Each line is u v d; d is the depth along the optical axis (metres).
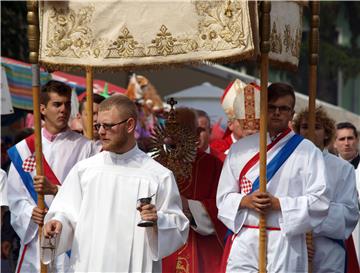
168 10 10.37
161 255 9.47
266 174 10.44
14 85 17.19
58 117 11.90
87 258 9.63
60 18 10.67
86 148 12.08
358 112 42.44
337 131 14.09
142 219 9.20
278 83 10.60
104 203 9.68
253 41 10.10
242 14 9.99
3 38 23.97
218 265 11.93
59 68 10.88
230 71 25.91
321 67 40.81
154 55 10.43
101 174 9.73
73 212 9.74
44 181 10.98
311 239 11.21
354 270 12.27
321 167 10.45
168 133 12.07
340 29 41.53
